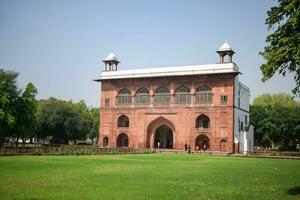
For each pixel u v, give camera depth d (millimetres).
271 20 12875
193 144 50406
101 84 57219
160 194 11047
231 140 48156
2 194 10336
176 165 23953
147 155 39000
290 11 12211
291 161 32750
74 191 11211
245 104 55719
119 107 55719
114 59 57312
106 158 30609
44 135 61344
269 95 73562
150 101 53750
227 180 15414
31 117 43500
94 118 84375
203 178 15961
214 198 10609
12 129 41719
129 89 55312
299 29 12250
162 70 53094
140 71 54594
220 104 49281
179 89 52219
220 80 49688
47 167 19219
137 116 54406
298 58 11625
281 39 12312
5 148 30469
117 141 55750
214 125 49375
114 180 14297
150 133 53875
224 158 36469
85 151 37938
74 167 19859
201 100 50656
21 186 11906
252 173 19078
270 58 12469
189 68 51531
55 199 9805
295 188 13117
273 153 42875
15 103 42344
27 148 32469
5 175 14820
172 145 56875
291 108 57438
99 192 11156
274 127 56094
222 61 50094
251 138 55969
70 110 61531
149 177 15750
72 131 61094
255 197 10977
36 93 43469
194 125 50688
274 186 13633
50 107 60781
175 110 52000
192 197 10680
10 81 43156
